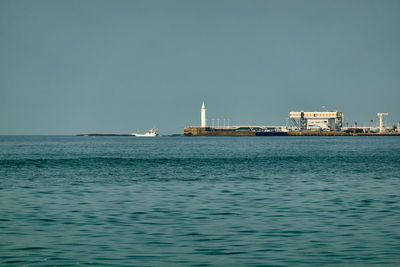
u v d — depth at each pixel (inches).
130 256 1041.5
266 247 1110.4
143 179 2650.1
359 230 1278.3
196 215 1504.7
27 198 1886.1
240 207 1656.0
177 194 1999.3
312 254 1053.8
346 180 2571.4
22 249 1098.7
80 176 2854.3
